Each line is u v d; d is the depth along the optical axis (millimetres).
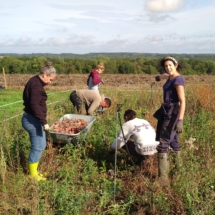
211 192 2707
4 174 3053
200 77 25734
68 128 4086
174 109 2998
